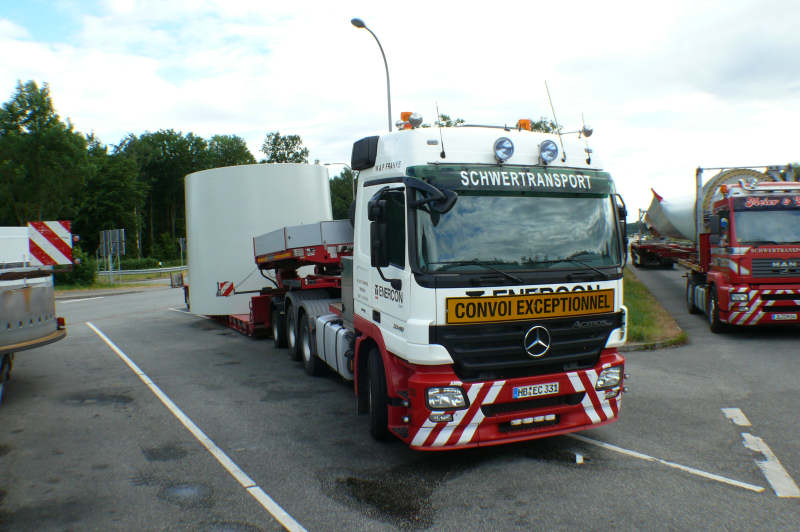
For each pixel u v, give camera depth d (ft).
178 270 157.58
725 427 20.62
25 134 116.47
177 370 33.30
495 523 14.03
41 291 26.94
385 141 19.29
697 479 16.25
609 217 18.63
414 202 16.61
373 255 17.17
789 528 13.42
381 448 19.61
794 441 19.03
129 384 29.99
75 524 14.56
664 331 40.34
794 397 24.13
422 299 16.29
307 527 14.08
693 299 48.88
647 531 13.42
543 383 17.01
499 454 18.65
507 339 16.72
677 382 27.09
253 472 17.67
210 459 18.88
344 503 15.38
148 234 260.01
